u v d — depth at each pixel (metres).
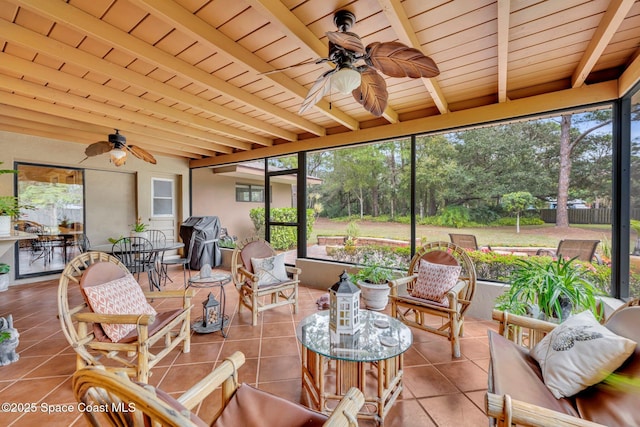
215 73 2.66
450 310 2.44
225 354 2.49
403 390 1.98
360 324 2.09
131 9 1.81
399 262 4.54
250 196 8.64
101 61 2.39
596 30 1.95
